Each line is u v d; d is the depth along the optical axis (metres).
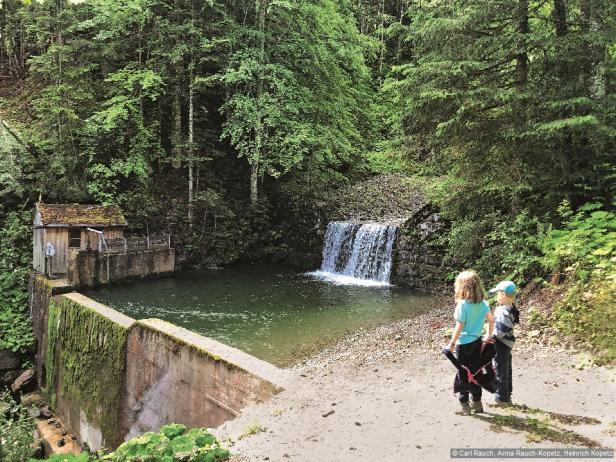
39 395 15.84
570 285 8.96
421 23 12.00
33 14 22.94
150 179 23.67
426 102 10.57
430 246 17.64
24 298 18.89
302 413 6.39
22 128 24.67
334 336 12.60
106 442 11.96
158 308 16.09
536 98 9.68
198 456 5.26
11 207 21.28
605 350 7.22
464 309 5.36
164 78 23.47
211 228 23.98
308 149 23.44
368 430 5.56
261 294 17.95
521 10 10.05
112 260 19.39
